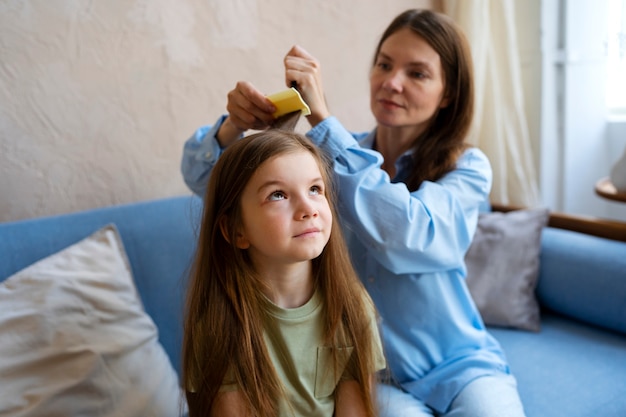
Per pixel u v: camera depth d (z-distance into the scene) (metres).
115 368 0.96
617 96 1.81
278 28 1.44
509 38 1.65
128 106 1.25
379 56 1.05
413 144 1.08
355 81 1.63
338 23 1.55
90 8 1.17
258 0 1.39
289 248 0.69
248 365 0.73
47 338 0.91
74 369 0.91
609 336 1.29
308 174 0.71
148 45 1.25
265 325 0.76
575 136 1.86
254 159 0.71
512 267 1.39
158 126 1.30
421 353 0.99
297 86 0.89
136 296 1.07
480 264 1.42
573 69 1.80
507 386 0.93
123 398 0.94
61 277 0.98
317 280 0.81
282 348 0.77
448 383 0.93
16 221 1.07
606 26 1.68
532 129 1.84
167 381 1.03
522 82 1.83
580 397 1.06
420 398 0.97
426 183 0.96
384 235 0.87
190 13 1.30
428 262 0.92
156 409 0.98
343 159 0.88
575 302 1.34
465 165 1.03
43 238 1.06
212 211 0.76
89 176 1.22
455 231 0.94
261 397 0.73
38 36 1.12
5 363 0.87
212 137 1.01
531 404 1.05
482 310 1.38
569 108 1.83
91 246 1.06
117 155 1.25
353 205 0.86
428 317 0.98
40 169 1.16
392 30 1.04
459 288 1.02
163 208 1.21
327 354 0.80
